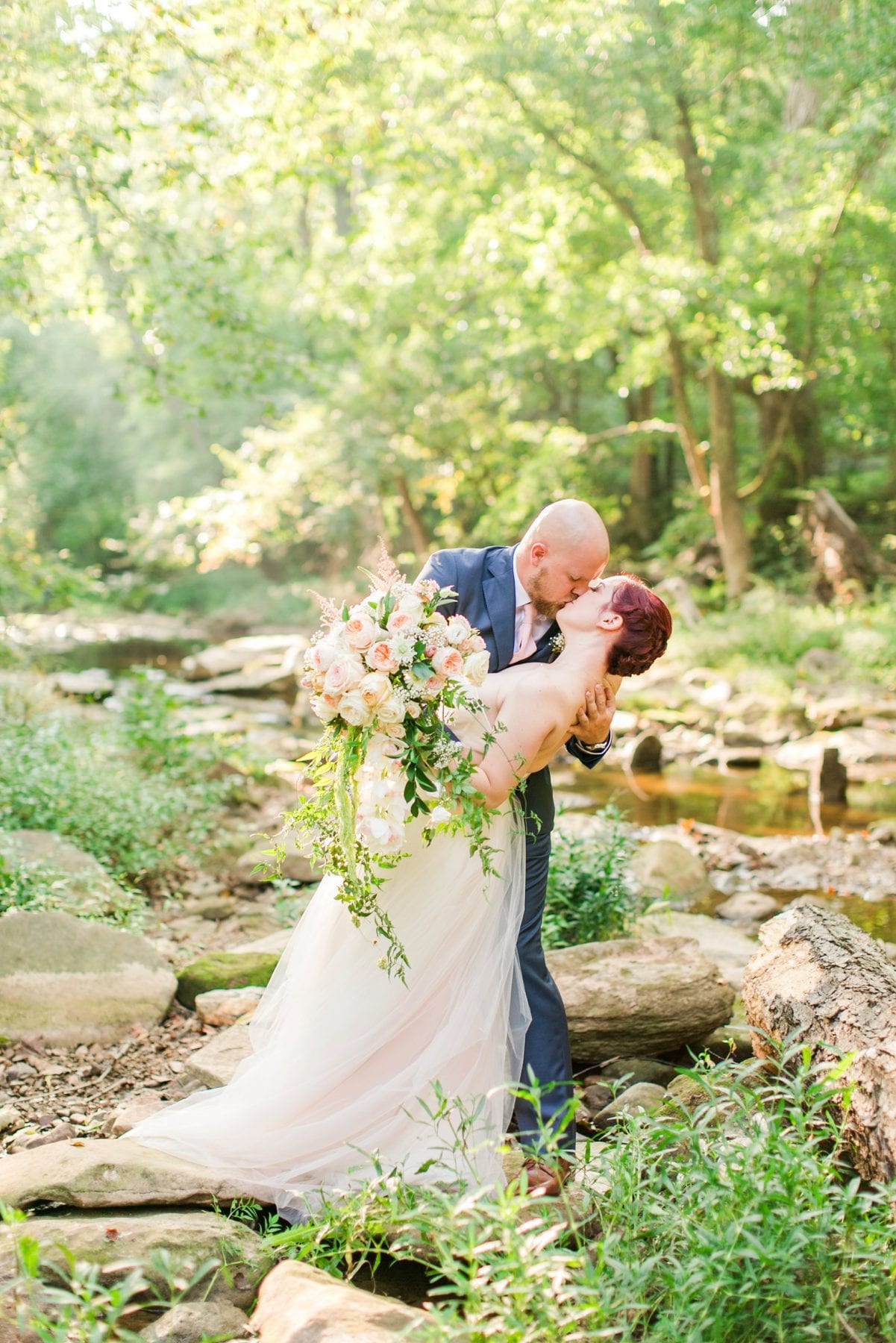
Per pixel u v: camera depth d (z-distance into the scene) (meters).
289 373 8.51
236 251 8.57
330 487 18.59
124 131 6.82
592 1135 3.33
